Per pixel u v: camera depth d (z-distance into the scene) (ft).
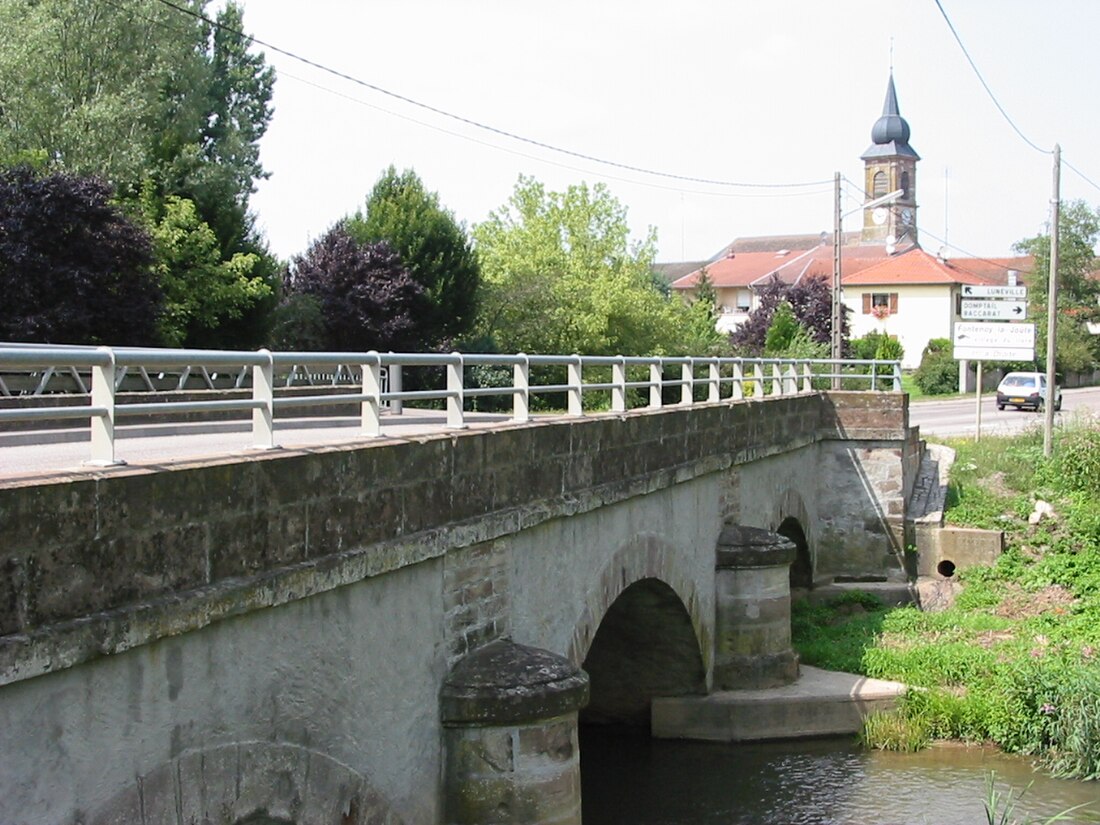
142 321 97.71
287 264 145.79
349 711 29.48
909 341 274.77
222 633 24.54
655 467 52.06
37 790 20.06
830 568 89.30
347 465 28.68
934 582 86.74
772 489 75.20
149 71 121.80
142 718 22.34
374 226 147.33
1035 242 223.30
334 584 27.94
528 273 168.76
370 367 31.71
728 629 65.51
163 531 22.59
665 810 52.90
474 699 34.40
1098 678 60.59
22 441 49.80
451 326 150.92
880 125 383.86
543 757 35.53
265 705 26.02
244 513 24.91
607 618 60.90
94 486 20.95
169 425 56.34
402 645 32.09
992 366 222.89
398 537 31.14
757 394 73.31
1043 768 58.29
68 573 20.44
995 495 94.17
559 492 41.73
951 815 51.90
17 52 109.19
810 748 62.13
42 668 19.72
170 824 23.11
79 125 110.63
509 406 149.48
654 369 54.19
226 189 127.85
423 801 33.60
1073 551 86.53
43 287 92.53
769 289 240.73
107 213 95.61
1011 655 69.56
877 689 65.16
